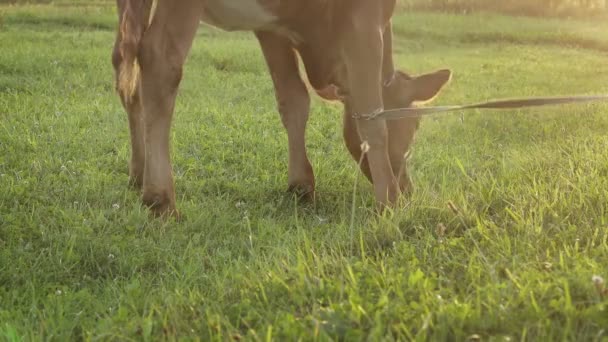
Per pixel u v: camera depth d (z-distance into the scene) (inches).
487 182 229.8
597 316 124.3
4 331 151.4
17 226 211.5
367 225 206.2
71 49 616.1
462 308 130.9
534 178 218.4
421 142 354.3
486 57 783.1
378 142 233.8
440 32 986.1
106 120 366.0
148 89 221.9
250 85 511.2
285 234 213.9
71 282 188.5
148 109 223.8
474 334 124.6
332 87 250.7
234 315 148.2
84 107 395.2
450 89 539.5
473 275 148.7
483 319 127.8
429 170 298.4
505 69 669.3
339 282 149.7
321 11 231.8
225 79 534.6
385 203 233.0
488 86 561.9
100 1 1111.6
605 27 1099.3
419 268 153.6
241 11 226.7
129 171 274.2
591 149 269.1
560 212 185.3
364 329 130.5
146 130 226.1
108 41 684.7
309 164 266.7
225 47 687.1
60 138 319.0
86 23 854.5
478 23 1086.4
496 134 378.6
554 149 306.8
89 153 302.8
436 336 124.3
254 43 752.3
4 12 863.1
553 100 173.6
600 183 204.5
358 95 232.7
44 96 421.7
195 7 220.5
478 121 410.0
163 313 153.4
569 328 121.1
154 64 220.4
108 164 291.6
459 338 123.7
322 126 377.7
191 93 469.4
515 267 150.9
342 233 201.2
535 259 155.3
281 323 135.3
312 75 249.4
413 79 246.4
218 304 154.2
